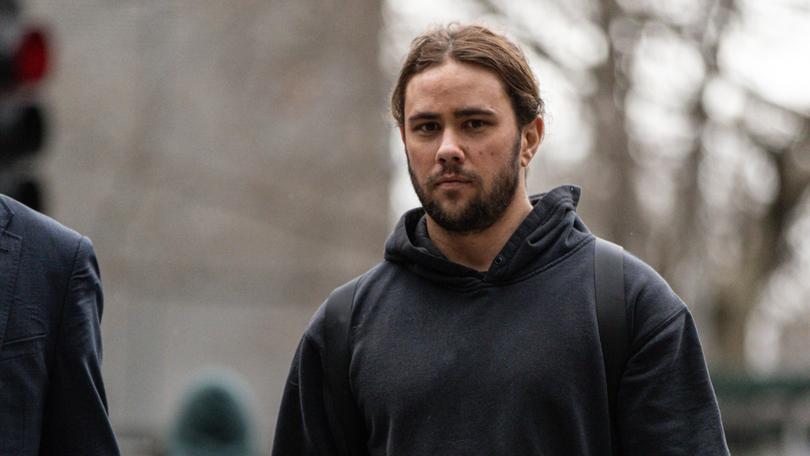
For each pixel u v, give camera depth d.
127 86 69.88
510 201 11.93
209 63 70.62
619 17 56.09
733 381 47.91
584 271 11.82
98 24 69.38
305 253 72.31
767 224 72.75
